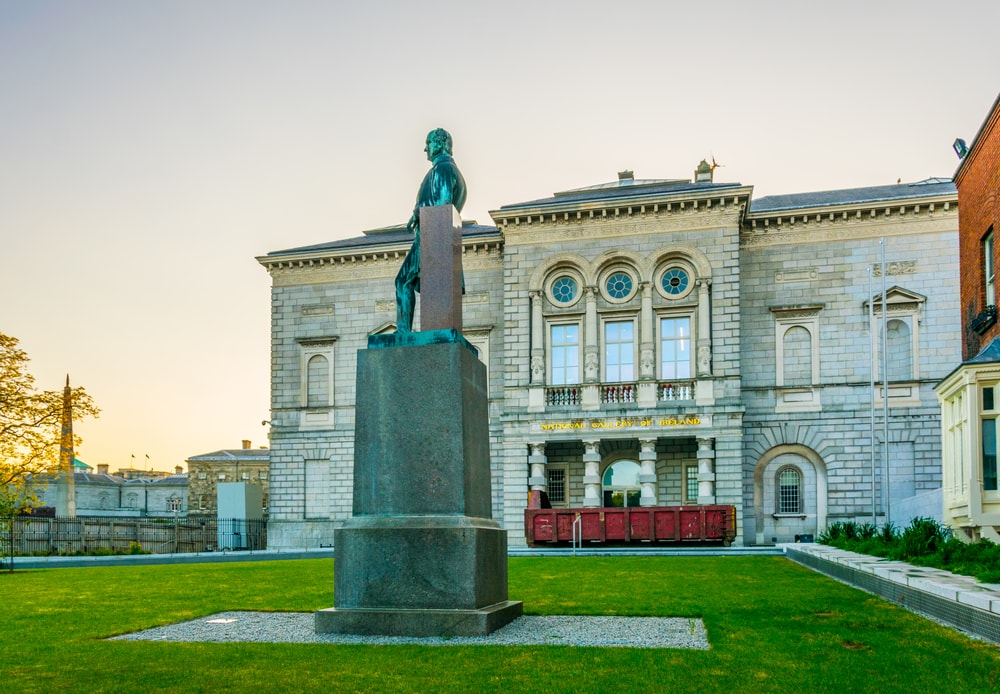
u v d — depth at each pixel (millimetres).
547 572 22953
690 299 46438
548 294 48562
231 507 56656
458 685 8758
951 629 11727
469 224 58969
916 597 13688
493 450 50094
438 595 12070
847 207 46250
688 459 47406
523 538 46531
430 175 14242
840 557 21172
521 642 11242
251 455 107188
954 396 25031
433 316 13289
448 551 12109
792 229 47594
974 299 28078
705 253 46312
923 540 20094
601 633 11953
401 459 12625
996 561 14789
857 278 46594
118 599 16734
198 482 105438
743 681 8828
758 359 47281
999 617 10375
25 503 33438
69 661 10117
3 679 9156
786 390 46688
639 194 47594
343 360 54031
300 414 54219
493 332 51156
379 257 53688
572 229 48281
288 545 53281
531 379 47844
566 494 48781
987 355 23328
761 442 46688
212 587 19266
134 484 110875
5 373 32969
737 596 16125
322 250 54375
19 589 19266
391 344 12969
